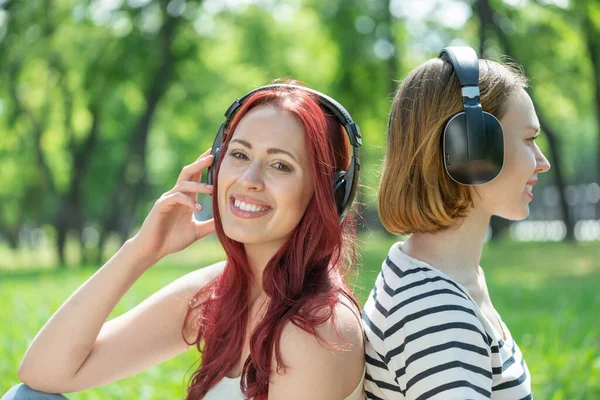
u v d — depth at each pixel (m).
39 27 20.28
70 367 2.15
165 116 25.22
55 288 10.84
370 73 21.17
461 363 1.68
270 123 1.97
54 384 2.17
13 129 23.23
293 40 24.14
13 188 29.00
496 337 1.80
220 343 2.14
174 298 2.31
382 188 1.97
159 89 20.97
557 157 21.70
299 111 1.97
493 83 1.85
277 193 1.95
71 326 2.15
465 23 20.66
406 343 1.77
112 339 2.24
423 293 1.79
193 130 26.05
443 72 1.88
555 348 5.34
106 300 2.17
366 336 1.94
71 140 22.38
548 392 4.37
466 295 1.79
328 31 21.53
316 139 1.97
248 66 23.88
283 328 1.90
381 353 1.87
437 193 1.86
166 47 20.66
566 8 17.45
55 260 26.02
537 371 4.75
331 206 1.97
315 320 1.87
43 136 24.36
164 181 32.41
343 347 1.87
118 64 20.27
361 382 1.94
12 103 22.55
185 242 2.26
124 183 21.89
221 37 22.89
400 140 1.92
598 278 11.73
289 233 2.03
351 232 2.16
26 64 20.80
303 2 22.83
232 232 2.01
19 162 26.05
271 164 1.97
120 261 2.19
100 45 20.41
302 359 1.87
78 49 20.61
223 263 2.41
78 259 24.86
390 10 21.16
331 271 2.01
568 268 13.69
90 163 25.36
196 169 2.19
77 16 20.42
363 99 21.52
